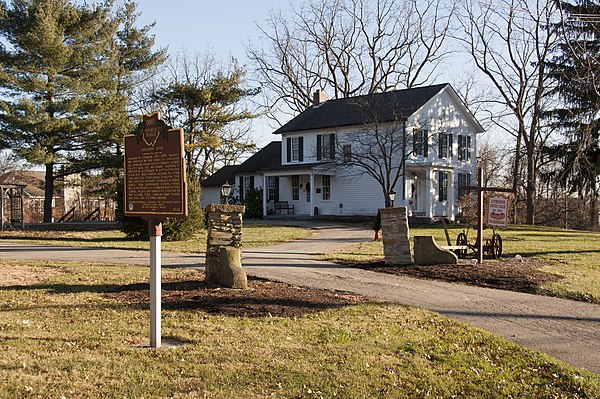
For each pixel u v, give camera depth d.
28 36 29.67
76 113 32.53
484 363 6.59
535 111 33.81
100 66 33.78
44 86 30.75
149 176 6.98
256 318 8.34
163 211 6.80
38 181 64.62
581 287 11.50
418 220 32.56
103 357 6.36
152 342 6.84
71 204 54.44
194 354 6.52
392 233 14.73
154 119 6.92
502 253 17.56
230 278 10.84
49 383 5.54
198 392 5.43
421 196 35.78
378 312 9.01
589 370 6.49
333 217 35.94
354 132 35.91
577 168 22.33
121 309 8.85
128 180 7.21
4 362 6.07
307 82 51.50
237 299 9.66
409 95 36.38
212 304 9.23
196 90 41.44
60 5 31.69
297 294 10.36
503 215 15.81
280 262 15.26
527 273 13.21
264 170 39.50
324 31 50.19
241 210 11.45
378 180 32.50
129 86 38.69
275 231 26.88
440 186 35.69
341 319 8.44
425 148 34.81
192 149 42.34
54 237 24.11
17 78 30.28
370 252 17.98
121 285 11.16
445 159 36.62
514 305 10.02
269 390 5.51
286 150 40.50
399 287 11.62
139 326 7.77
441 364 6.50
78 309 8.84
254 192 40.84
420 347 7.08
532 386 5.94
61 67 31.92
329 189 37.75
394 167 33.81
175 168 6.71
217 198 47.56
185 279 11.91
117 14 39.53
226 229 11.41
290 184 40.28
